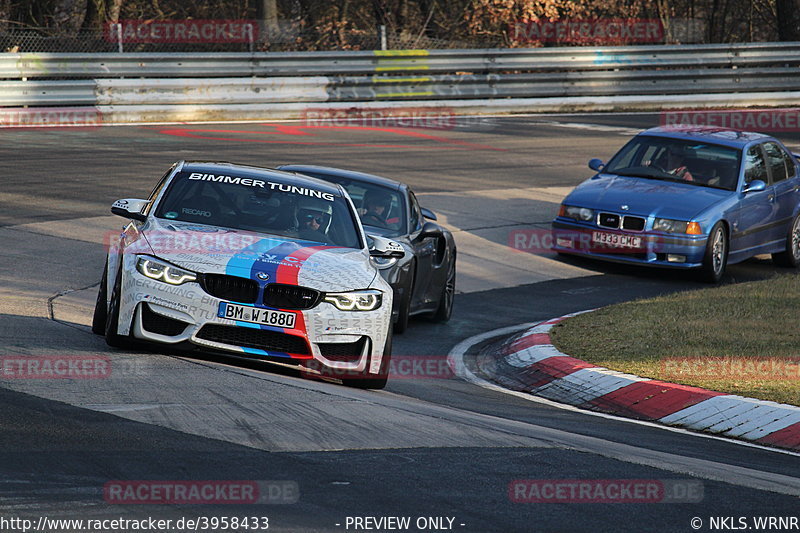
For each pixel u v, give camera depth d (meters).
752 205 56.34
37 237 47.69
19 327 30.66
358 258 29.52
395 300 38.25
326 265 28.08
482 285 49.75
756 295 45.22
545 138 88.19
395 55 94.25
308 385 26.94
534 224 61.94
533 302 47.09
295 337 26.83
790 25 122.56
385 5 127.00
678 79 105.88
